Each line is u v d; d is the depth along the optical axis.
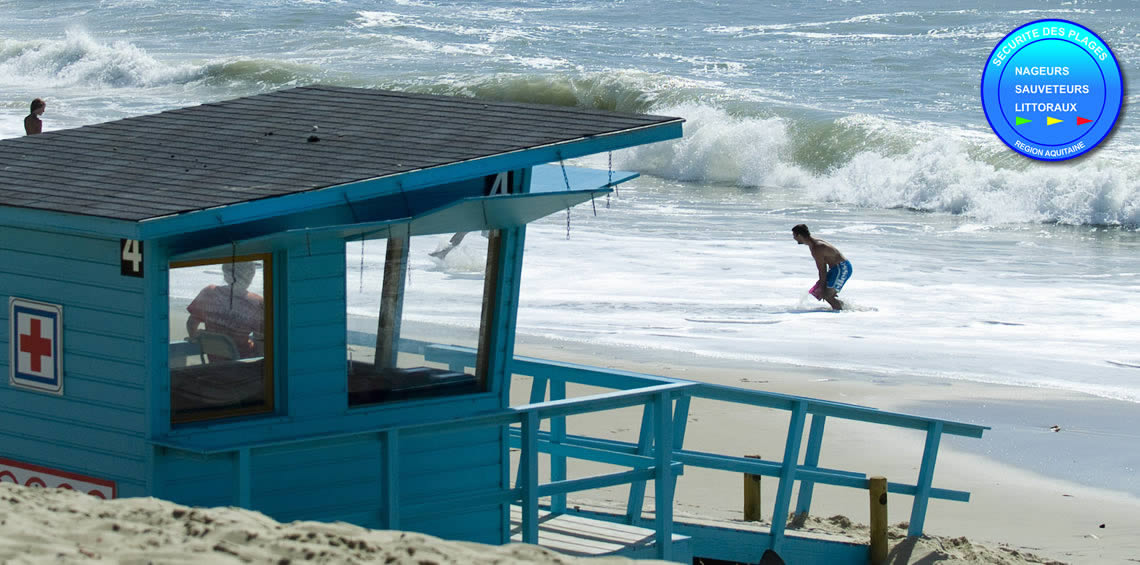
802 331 41.06
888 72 104.62
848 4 156.38
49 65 111.69
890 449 30.58
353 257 18.56
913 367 37.12
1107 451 30.34
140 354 17.22
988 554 24.02
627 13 151.88
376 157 18.62
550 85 94.69
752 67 108.06
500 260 19.70
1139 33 120.44
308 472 18.67
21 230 18.03
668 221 60.69
